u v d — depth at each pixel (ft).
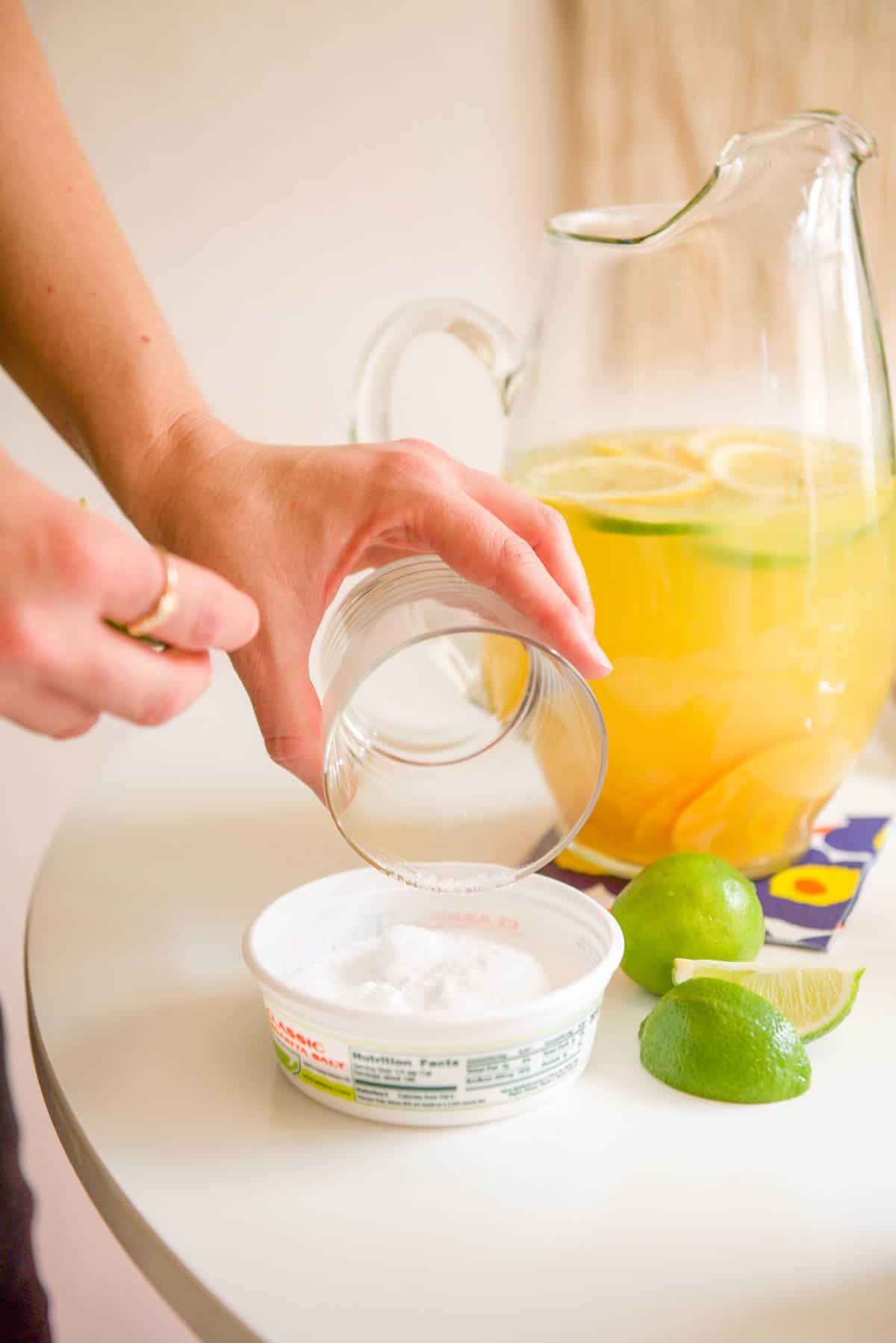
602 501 2.20
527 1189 1.66
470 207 4.68
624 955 2.17
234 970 2.23
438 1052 1.75
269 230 4.69
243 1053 1.99
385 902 2.17
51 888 2.55
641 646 2.22
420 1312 1.44
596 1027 1.97
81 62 4.50
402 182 4.66
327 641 1.99
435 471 1.97
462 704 2.30
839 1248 1.53
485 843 2.00
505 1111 1.81
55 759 4.93
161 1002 2.14
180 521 2.11
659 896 2.13
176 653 1.48
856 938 2.34
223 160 4.62
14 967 5.02
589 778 1.93
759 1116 1.82
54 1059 1.98
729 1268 1.50
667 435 2.29
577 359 2.35
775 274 2.20
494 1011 1.76
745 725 2.27
